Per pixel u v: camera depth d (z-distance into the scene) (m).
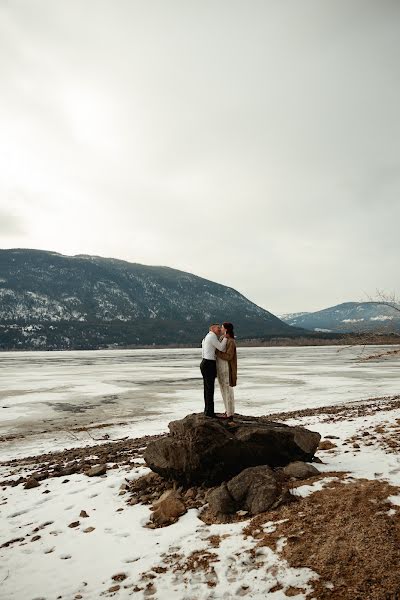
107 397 34.72
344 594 4.77
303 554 5.64
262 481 7.85
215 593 5.18
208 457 8.64
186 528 7.03
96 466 11.66
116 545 6.73
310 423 18.31
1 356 155.75
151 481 9.54
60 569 6.16
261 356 117.31
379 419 16.44
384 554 5.31
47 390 40.22
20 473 12.55
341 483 7.85
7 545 7.12
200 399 32.47
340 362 81.88
